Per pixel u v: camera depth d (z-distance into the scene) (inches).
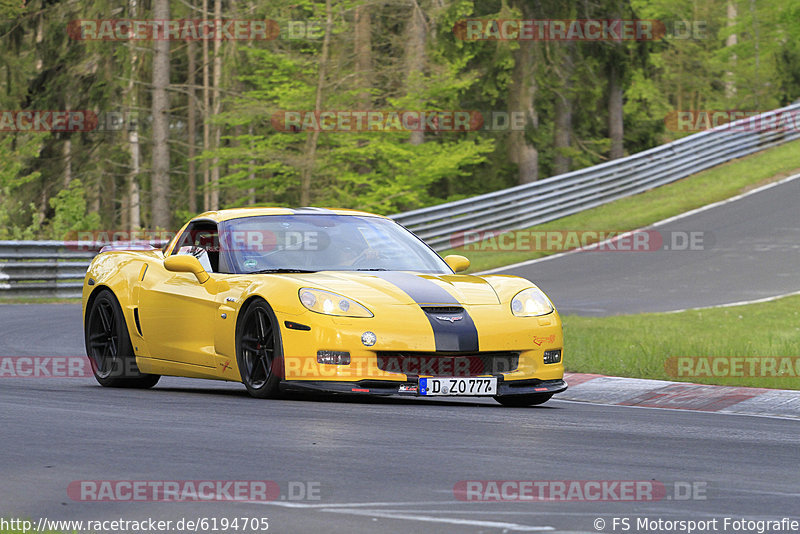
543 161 5767.7
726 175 4244.6
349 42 4877.0
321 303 1027.3
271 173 5054.1
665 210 3814.0
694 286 2645.2
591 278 2883.9
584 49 5059.1
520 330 1050.7
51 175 5713.6
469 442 803.4
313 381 1019.9
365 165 5044.3
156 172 4704.7
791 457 784.3
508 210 3786.9
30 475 658.2
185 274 1188.5
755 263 2930.6
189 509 574.6
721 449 815.1
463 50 4798.2
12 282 2753.4
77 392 1139.3
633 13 5098.4
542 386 1064.8
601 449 794.2
